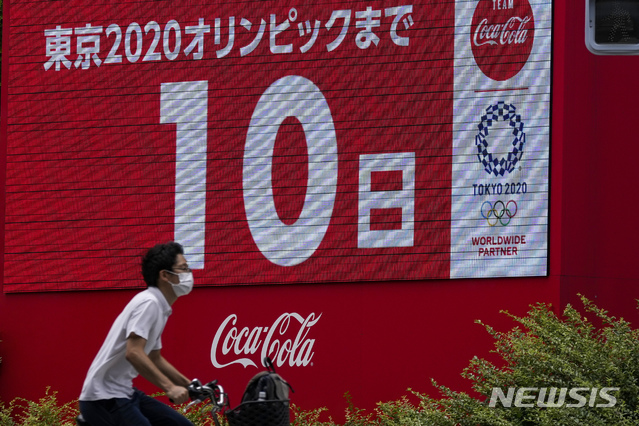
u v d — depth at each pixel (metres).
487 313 22.09
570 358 18.44
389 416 20.95
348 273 23.11
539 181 21.97
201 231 24.14
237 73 24.22
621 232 21.67
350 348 22.95
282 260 23.56
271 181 23.80
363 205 23.12
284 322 23.47
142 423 14.51
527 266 21.89
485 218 22.27
